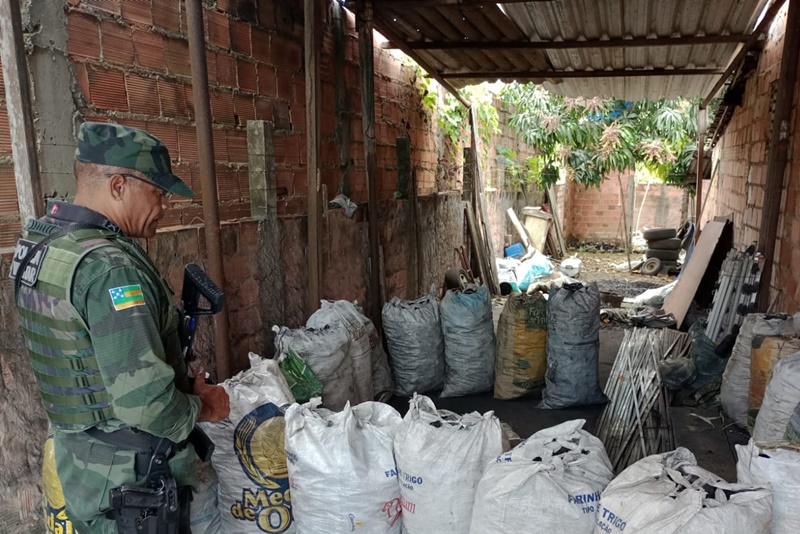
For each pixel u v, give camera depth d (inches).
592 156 451.5
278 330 120.1
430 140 258.4
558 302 141.8
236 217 118.3
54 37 74.8
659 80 255.3
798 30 146.1
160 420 51.9
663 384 141.9
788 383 99.4
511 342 150.2
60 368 52.9
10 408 70.1
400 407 148.8
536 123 421.7
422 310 152.5
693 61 219.0
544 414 143.5
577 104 432.8
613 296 264.7
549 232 424.8
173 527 56.6
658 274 377.4
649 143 439.8
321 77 154.0
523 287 308.3
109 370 50.1
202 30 86.7
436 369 154.8
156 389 51.2
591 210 518.0
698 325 171.8
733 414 131.8
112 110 85.0
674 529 56.1
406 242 220.8
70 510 56.2
